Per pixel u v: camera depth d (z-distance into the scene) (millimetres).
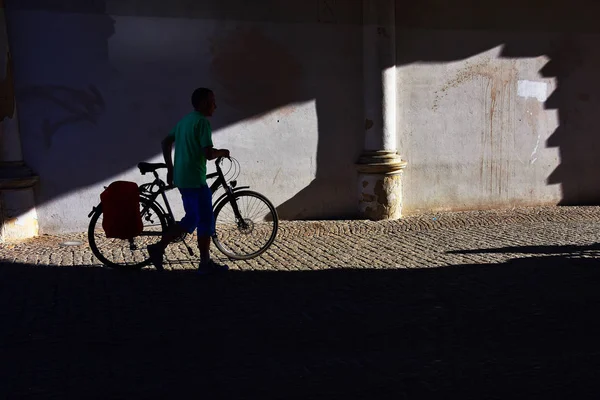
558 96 10477
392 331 4812
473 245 7727
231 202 6867
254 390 3799
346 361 4242
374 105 9227
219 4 8531
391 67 9227
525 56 10195
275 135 8992
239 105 8766
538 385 3842
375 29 9109
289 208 9188
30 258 7008
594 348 4449
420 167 9789
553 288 5875
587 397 3670
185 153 6141
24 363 4227
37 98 7930
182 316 5152
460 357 4305
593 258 6980
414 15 9453
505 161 10273
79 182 8203
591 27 10531
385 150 9297
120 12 8133
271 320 5059
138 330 4840
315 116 9156
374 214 9336
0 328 4891
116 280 6188
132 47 8234
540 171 10516
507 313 5203
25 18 7785
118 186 6312
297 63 8984
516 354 4348
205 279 6227
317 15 9000
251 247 7422
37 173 8016
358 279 6203
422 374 4023
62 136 8078
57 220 8172
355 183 9477
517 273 6383
